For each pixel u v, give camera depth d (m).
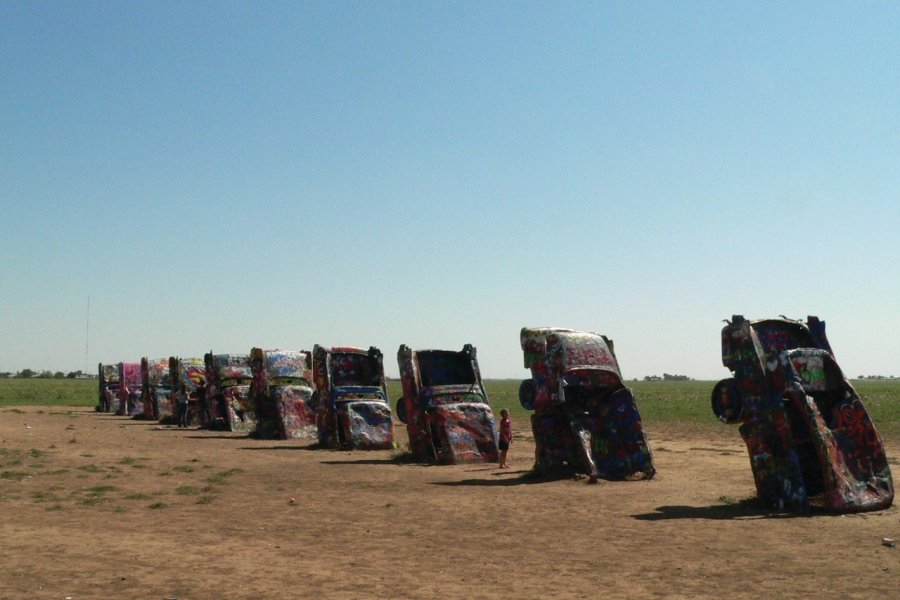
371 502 16.36
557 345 20.72
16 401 68.31
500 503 16.23
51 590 9.29
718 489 17.98
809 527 13.39
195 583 9.67
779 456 15.24
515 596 9.20
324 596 9.16
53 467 21.62
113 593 9.20
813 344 16.50
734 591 9.40
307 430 34.12
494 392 103.88
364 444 29.03
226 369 40.09
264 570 10.37
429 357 27.16
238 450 28.61
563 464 20.97
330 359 30.62
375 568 10.54
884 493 15.11
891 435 33.28
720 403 16.23
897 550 11.58
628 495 17.31
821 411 15.98
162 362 48.47
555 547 11.92
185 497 16.84
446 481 20.02
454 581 9.88
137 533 12.83
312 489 18.33
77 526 13.38
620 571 10.40
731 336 16.03
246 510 15.26
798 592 9.34
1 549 11.44
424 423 25.48
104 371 55.75
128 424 43.16
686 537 12.64
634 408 20.66
